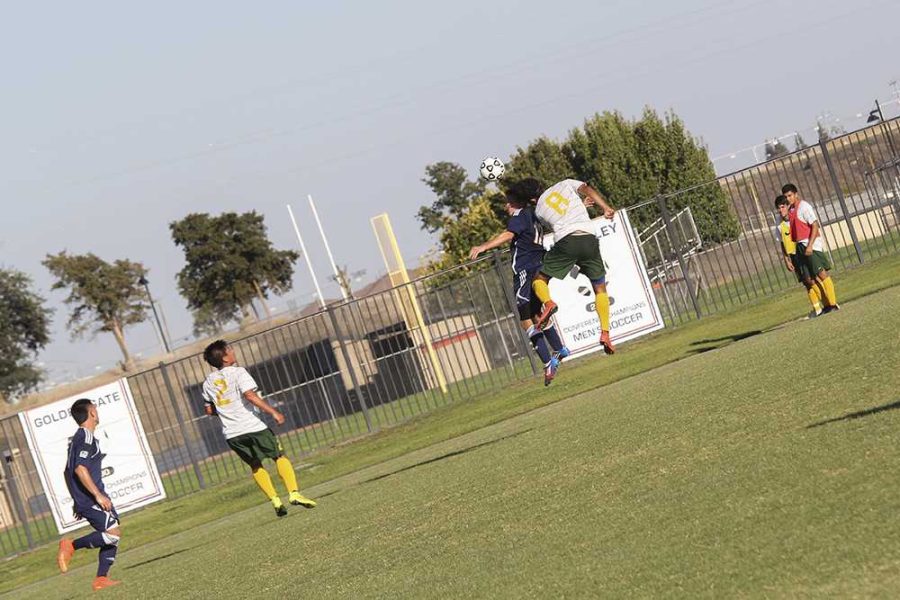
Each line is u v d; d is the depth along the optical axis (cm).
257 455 2250
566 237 1825
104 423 3650
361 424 4338
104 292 14500
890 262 3944
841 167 4238
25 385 13275
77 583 2367
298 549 1688
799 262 2994
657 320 3794
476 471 1942
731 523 959
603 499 1255
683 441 1476
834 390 1499
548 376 1903
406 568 1220
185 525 3127
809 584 748
